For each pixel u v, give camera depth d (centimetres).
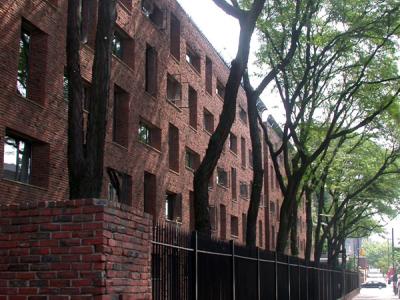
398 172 3005
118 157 2483
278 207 5925
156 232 777
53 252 577
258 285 1363
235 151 4581
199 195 1218
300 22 1820
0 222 595
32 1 1919
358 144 3033
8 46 1784
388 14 1836
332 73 2245
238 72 1253
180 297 849
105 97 803
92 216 577
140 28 2773
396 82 2139
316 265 2789
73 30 829
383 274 15125
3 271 583
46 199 1967
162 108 3034
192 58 3716
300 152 2131
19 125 1842
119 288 596
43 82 1989
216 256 1038
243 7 1942
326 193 4659
